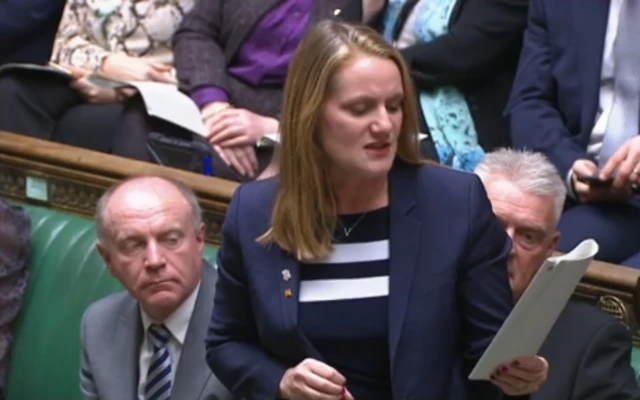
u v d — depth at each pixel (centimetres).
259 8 1456
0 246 1280
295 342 829
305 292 830
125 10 1563
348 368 831
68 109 1535
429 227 821
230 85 1469
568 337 940
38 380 1274
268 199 850
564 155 1260
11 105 1496
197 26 1500
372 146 793
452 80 1363
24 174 1370
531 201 933
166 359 1059
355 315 820
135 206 1040
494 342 760
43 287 1290
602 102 1270
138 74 1523
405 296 813
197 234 1061
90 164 1322
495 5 1363
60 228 1311
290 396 830
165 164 1377
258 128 1393
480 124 1368
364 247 826
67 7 1598
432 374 816
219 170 1386
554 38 1301
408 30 1394
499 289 827
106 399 1066
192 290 1056
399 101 804
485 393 840
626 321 1035
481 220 823
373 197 827
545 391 929
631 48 1236
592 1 1276
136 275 1041
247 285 858
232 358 872
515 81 1338
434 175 835
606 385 920
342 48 792
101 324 1091
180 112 1424
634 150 1174
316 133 809
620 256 1186
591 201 1211
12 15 1530
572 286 757
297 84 809
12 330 1292
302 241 822
